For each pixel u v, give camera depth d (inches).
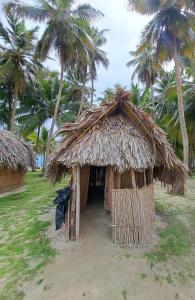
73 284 170.6
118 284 170.7
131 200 229.1
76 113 1039.6
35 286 169.9
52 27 683.4
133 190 229.6
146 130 261.9
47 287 168.2
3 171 513.7
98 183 437.7
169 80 1107.3
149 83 1051.3
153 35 537.3
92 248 217.8
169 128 842.2
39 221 299.4
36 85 923.4
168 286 172.1
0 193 508.1
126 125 264.2
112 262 196.2
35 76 872.9
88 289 165.3
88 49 791.1
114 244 224.2
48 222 292.2
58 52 729.0
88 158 226.7
